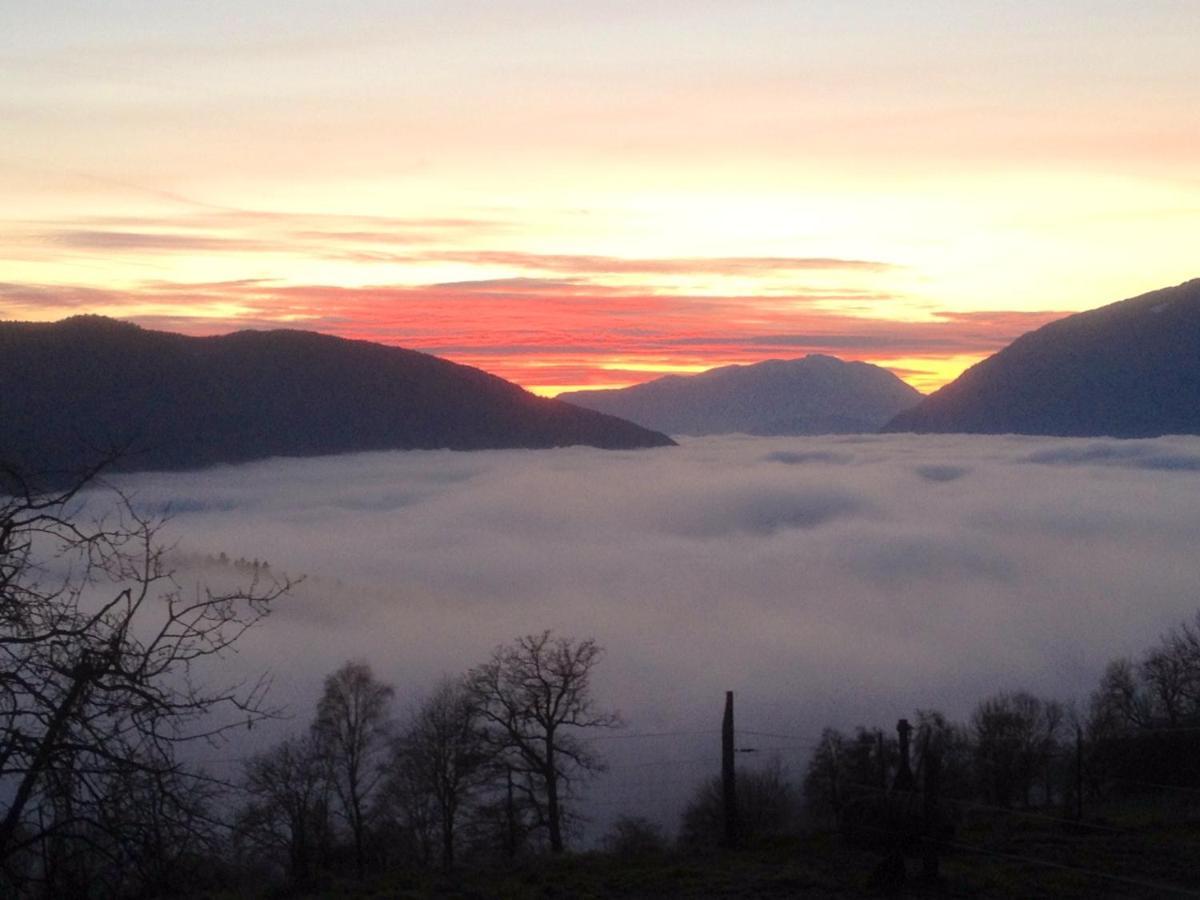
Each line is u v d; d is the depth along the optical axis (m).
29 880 5.02
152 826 5.00
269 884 12.72
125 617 5.28
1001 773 19.89
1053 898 10.63
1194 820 14.06
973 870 11.73
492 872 13.25
